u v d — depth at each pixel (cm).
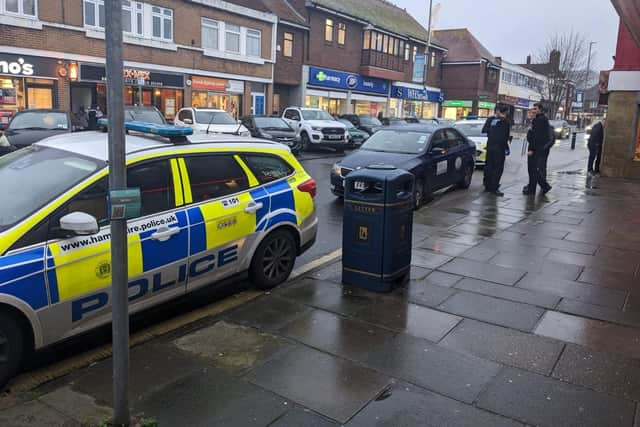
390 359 391
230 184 490
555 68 5391
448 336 430
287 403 334
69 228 346
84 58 2123
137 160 418
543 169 1149
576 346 415
